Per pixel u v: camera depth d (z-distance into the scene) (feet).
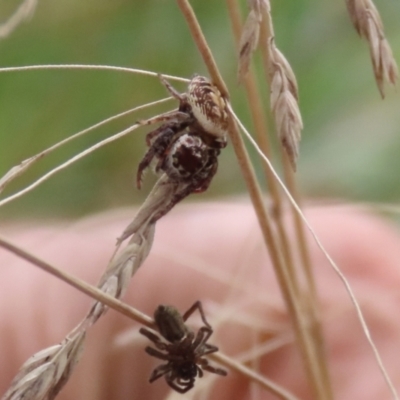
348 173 0.90
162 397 0.72
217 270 0.71
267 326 0.60
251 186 0.47
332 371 0.66
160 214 0.46
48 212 0.98
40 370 0.45
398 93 0.93
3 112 1.01
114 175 0.99
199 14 0.98
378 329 0.68
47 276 0.80
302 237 0.54
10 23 0.47
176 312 0.50
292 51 0.97
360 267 0.71
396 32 0.94
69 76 1.01
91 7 1.02
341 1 0.96
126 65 0.99
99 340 0.75
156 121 0.46
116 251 0.46
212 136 0.46
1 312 0.78
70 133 1.01
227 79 0.94
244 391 0.67
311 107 0.96
